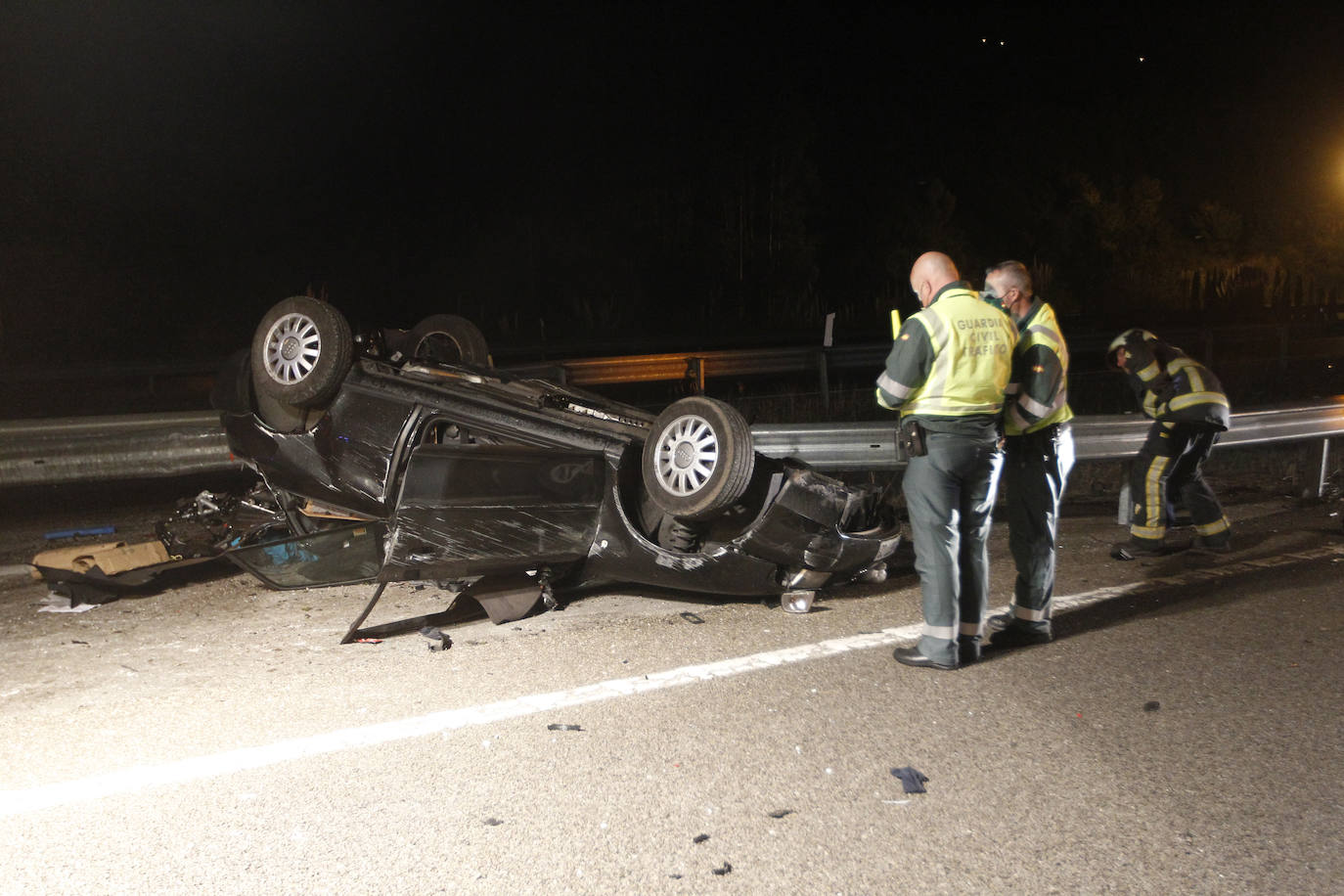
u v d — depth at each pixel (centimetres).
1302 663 511
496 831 349
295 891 314
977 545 518
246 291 3027
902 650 517
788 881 320
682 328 3072
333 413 623
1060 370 540
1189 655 525
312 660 519
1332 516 862
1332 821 356
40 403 1823
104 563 635
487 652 529
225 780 385
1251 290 3212
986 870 327
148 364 1972
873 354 1883
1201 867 328
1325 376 1908
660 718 443
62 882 318
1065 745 417
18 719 444
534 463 576
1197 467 739
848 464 789
